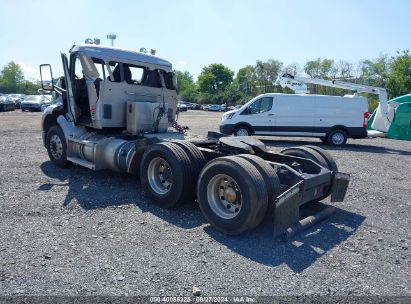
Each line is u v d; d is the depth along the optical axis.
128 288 3.47
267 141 16.83
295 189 4.79
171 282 3.61
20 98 41.47
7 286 3.45
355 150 14.86
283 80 18.23
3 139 13.32
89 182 7.30
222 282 3.65
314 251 4.48
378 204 6.65
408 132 15.77
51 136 8.61
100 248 4.30
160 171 6.02
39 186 6.88
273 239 4.75
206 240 4.69
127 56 7.85
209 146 6.76
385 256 4.40
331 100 15.88
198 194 5.20
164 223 5.23
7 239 4.46
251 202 4.59
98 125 7.59
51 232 4.73
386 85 46.88
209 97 93.69
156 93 8.43
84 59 7.45
